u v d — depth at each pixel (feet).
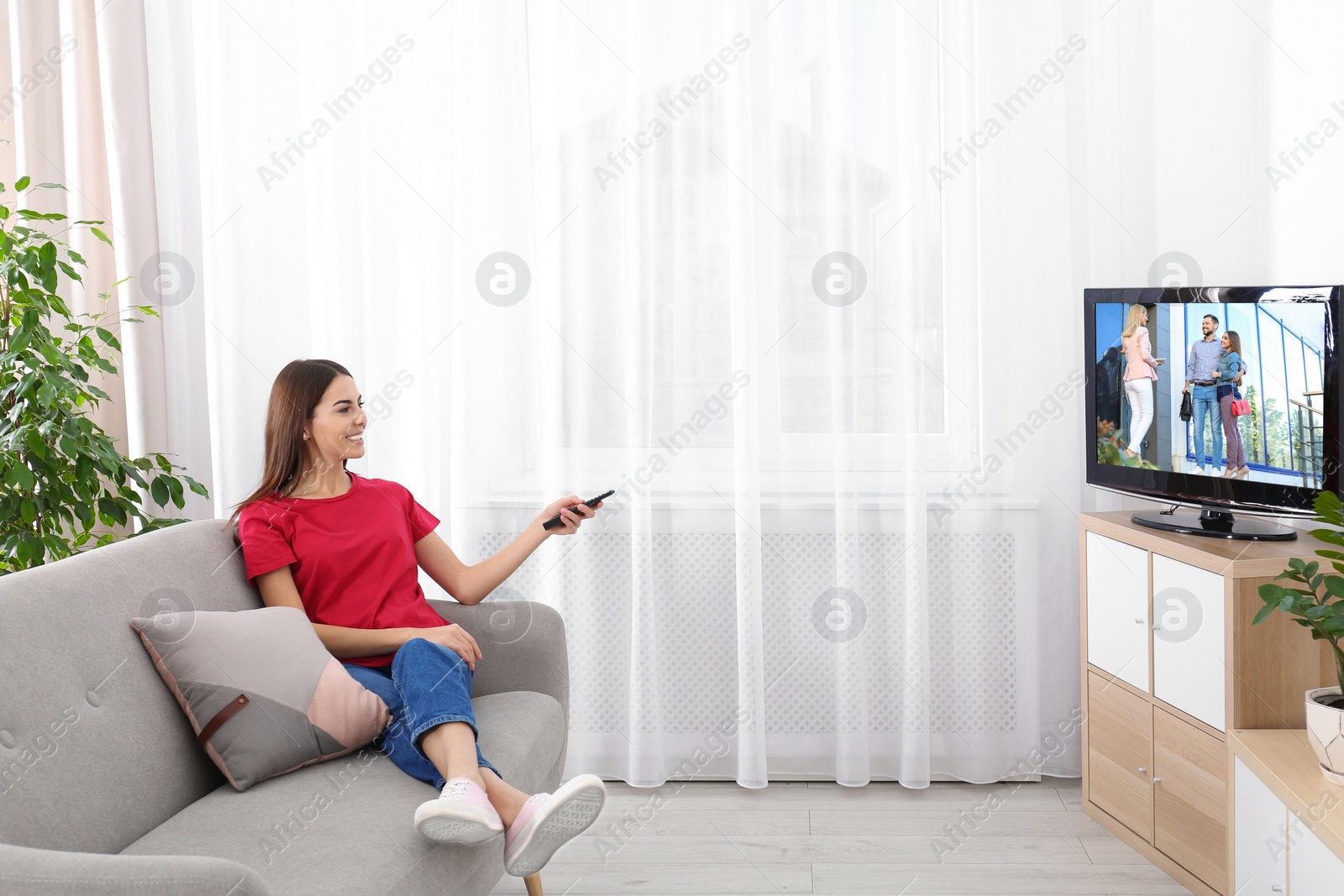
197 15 8.44
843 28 8.05
